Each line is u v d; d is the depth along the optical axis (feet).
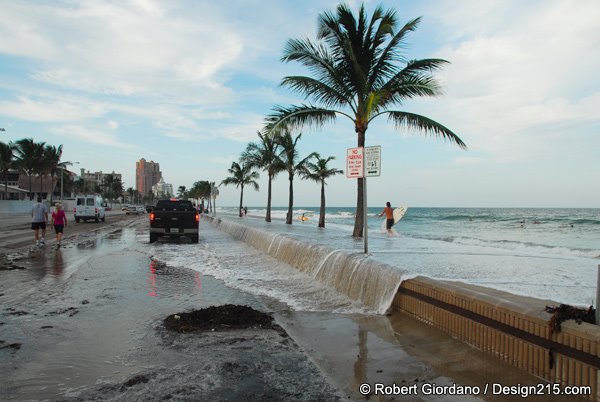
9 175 296.30
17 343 15.33
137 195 617.62
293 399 11.06
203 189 293.02
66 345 15.14
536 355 12.46
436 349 15.01
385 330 17.52
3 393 11.18
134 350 14.64
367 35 48.83
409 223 165.37
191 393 11.26
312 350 15.03
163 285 27.40
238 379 12.26
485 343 14.58
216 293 25.12
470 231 117.08
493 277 21.02
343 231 64.28
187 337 16.16
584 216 207.62
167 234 58.29
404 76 48.96
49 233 72.59
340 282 25.88
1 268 33.32
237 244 59.16
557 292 17.63
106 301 22.43
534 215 229.25
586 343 10.90
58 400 10.81
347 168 30.76
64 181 311.27
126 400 10.82
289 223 101.40
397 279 20.34
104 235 71.51
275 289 26.63
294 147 99.14
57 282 27.78
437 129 48.08
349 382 12.25
